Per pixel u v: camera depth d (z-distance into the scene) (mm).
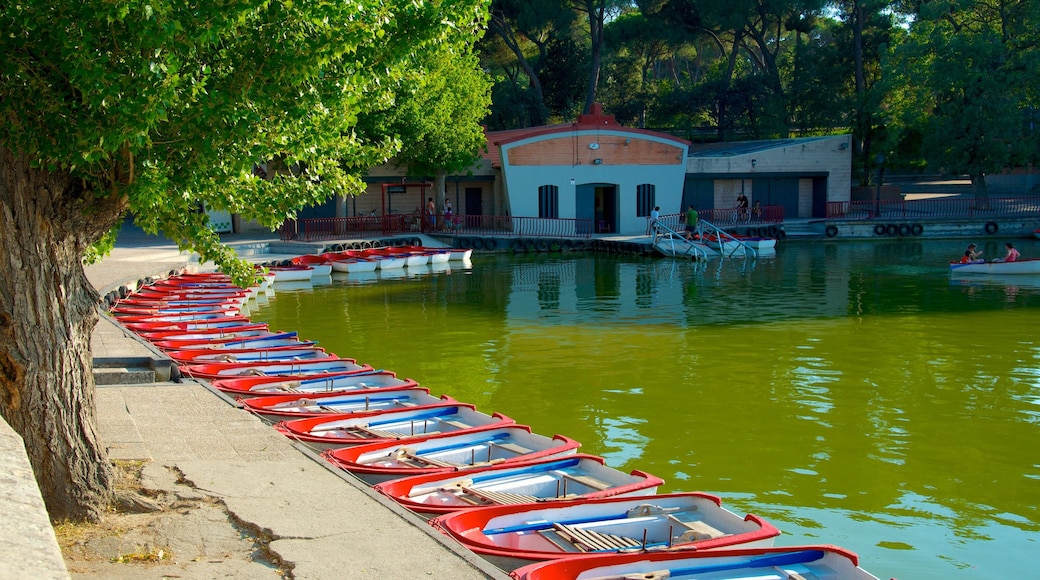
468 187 49125
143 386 11734
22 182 6297
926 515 10164
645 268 36750
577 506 7754
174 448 8531
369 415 11203
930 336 20906
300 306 26406
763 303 26438
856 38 58125
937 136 49375
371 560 5863
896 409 14484
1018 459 12078
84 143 5898
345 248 39000
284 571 5656
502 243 43312
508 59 68062
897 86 50812
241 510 6773
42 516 3287
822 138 52562
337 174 8625
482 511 7406
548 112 63594
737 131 65062
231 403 10664
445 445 10242
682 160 48406
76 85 5832
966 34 50969
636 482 8664
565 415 14172
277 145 7242
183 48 6223
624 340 20547
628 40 64625
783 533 9648
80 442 6547
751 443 12742
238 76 6613
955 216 50594
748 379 16594
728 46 75500
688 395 15414
